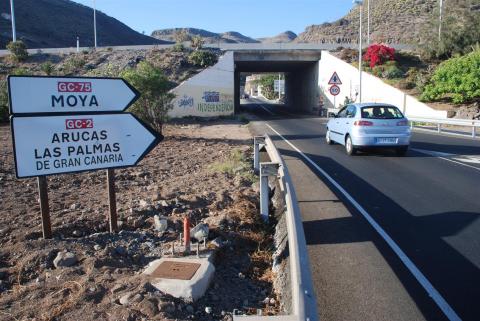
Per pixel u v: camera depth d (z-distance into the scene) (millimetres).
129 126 6090
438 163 13367
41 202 5688
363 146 14641
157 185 9812
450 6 44969
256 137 11938
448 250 6102
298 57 47750
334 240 6539
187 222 5648
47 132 5461
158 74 19859
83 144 5746
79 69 45062
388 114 14828
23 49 48938
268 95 106312
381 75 41344
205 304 4535
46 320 3928
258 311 4426
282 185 7066
